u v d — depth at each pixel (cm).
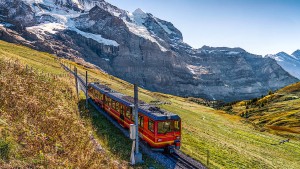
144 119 2691
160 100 9594
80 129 2158
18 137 1418
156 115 2547
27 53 10225
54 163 1375
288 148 5250
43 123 1788
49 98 2477
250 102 15562
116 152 2217
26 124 1620
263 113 11356
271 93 16975
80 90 5409
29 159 1292
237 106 15925
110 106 3691
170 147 2553
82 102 4112
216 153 3247
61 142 1691
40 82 2898
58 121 1945
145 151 2503
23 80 2445
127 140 2719
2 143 1268
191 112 7812
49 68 7212
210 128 5634
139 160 2145
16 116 1670
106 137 2550
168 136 2542
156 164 2223
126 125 3078
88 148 1814
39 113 1917
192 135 3859
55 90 3161
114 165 1778
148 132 2600
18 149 1317
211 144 3666
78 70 10969
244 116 11819
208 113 9662
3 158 1192
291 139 6638
